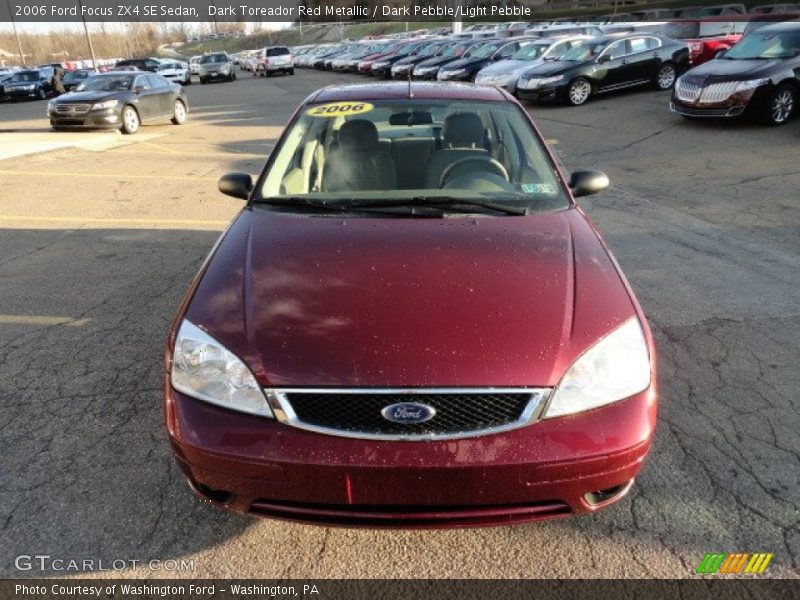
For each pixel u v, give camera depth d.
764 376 3.36
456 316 2.19
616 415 2.07
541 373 2.04
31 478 2.67
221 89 27.22
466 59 18.52
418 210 2.95
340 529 2.33
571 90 14.26
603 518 2.42
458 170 3.29
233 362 2.11
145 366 3.60
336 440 1.99
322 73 35.28
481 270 2.44
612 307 2.28
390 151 3.42
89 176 9.18
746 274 4.75
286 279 2.41
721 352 3.62
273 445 2.00
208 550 2.32
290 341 2.12
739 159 8.57
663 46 15.55
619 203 6.86
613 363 2.12
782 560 2.21
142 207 7.33
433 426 2.00
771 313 4.09
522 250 2.59
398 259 2.51
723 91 10.21
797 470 2.64
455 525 2.06
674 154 9.16
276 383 2.04
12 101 27.41
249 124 14.84
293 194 3.17
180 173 9.33
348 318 2.20
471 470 1.96
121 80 14.45
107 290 4.74
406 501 2.02
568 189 3.20
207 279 2.49
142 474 2.69
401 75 23.11
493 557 2.28
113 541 2.35
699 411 3.06
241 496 2.09
